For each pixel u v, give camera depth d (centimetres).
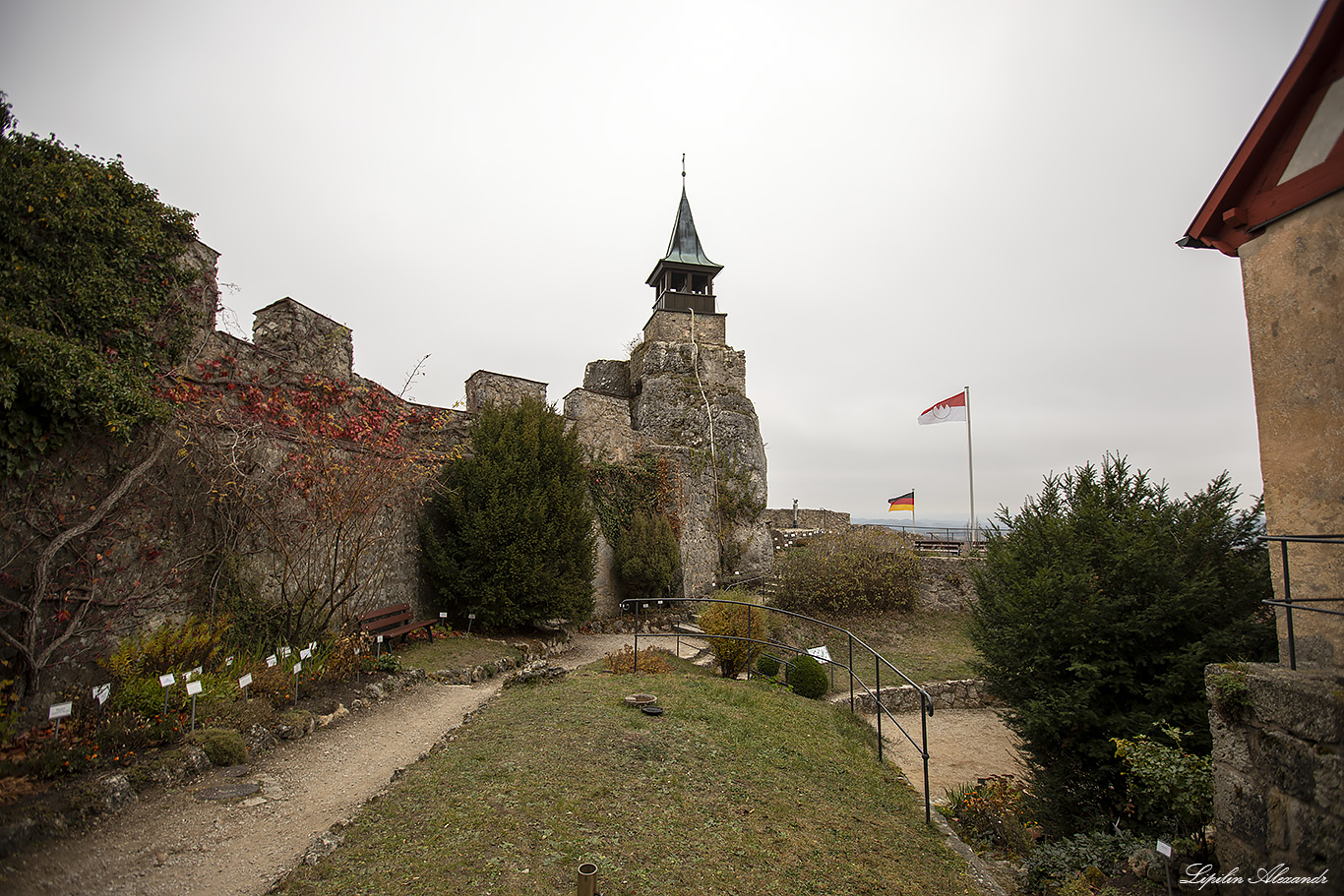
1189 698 709
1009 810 750
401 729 720
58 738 497
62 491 600
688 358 3017
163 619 711
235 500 813
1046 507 929
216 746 568
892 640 1634
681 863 416
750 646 1085
